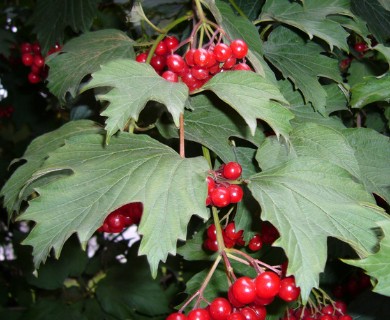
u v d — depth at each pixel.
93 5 0.31
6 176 0.57
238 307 0.17
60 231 0.15
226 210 0.24
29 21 0.34
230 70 0.19
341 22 0.25
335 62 0.24
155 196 0.15
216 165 0.23
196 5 0.21
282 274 0.17
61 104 0.24
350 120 0.28
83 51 0.24
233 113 0.21
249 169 0.22
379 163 0.22
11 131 0.66
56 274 0.45
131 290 0.44
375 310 0.26
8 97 0.54
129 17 0.25
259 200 0.16
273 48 0.25
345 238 0.15
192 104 0.21
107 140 0.15
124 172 0.16
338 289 0.32
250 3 0.28
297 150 0.20
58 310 0.43
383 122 0.27
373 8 0.28
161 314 0.43
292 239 0.15
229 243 0.22
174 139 0.26
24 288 0.49
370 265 0.14
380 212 0.16
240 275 0.24
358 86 0.21
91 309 0.44
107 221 0.23
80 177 0.16
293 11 0.25
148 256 0.14
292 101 0.23
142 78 0.17
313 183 0.17
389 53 0.20
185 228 0.14
